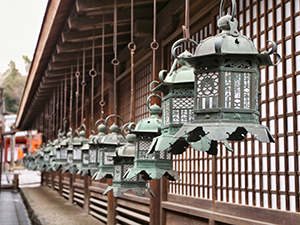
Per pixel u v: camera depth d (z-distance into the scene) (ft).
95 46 21.04
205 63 6.40
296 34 10.36
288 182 10.43
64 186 41.96
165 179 17.61
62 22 18.24
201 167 15.31
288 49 10.71
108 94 27.55
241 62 6.33
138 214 20.10
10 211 42.68
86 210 29.17
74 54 22.33
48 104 39.09
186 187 16.33
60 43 20.45
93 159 13.43
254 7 12.22
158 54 17.98
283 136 10.64
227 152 13.38
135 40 21.04
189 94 7.98
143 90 20.88
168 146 7.66
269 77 11.48
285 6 10.86
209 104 6.31
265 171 11.39
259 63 6.57
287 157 10.46
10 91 140.36
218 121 6.17
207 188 14.70
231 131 5.99
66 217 26.37
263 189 11.46
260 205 11.50
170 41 17.35
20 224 34.45
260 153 11.62
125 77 24.08
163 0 16.66
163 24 17.24
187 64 6.75
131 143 10.27
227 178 13.28
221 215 13.07
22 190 52.49
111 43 21.34
